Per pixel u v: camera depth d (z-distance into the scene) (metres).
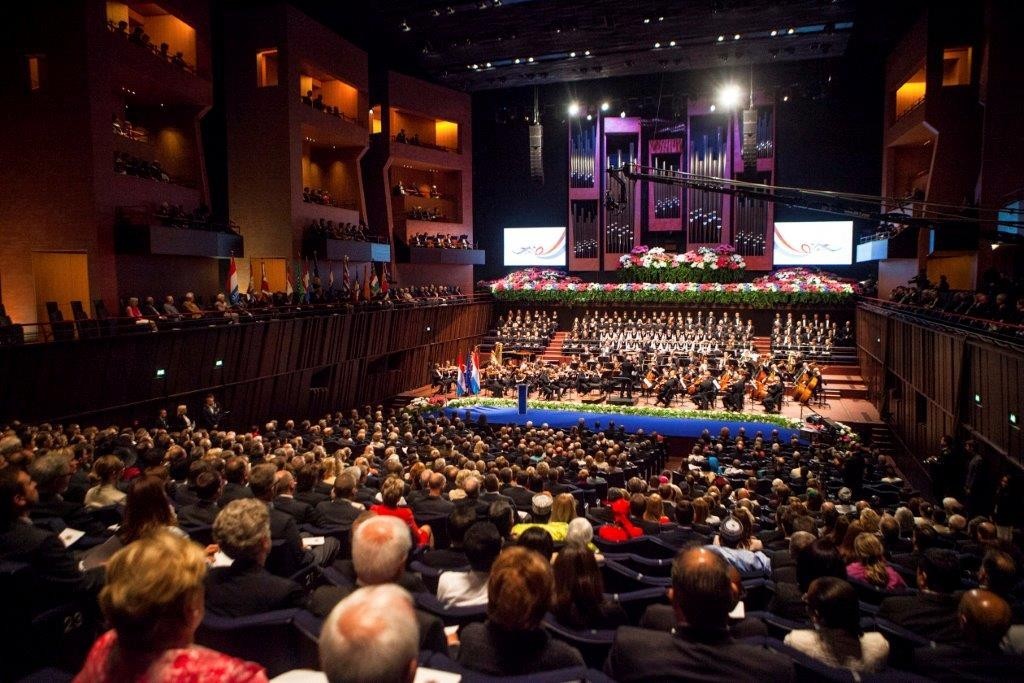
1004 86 21.89
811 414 26.00
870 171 38.16
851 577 5.81
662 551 7.12
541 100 42.81
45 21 19.67
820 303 34.94
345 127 31.19
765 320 36.22
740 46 33.25
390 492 6.48
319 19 32.25
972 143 25.84
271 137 27.70
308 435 17.38
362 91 32.59
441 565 5.18
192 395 20.38
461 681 2.70
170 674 1.83
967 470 15.06
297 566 4.98
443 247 37.12
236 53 28.03
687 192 41.06
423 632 3.27
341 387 27.42
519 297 39.91
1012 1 21.64
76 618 4.49
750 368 28.45
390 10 29.38
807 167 39.09
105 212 20.12
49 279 20.73
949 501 9.52
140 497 4.49
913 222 13.32
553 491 11.02
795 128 39.12
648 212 42.22
